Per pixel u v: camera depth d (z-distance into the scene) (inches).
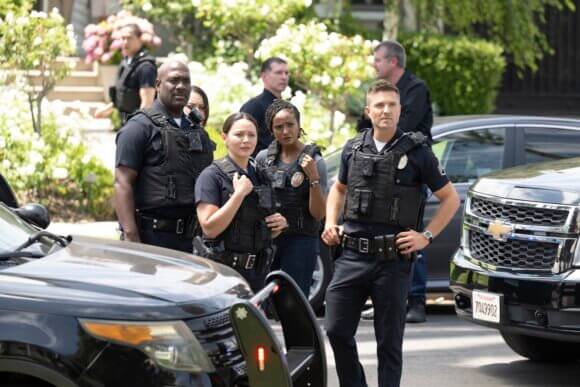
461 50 1440.7
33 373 386.9
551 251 580.4
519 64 1441.9
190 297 416.5
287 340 468.4
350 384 545.3
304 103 1034.7
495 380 619.5
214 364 406.6
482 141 797.2
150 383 390.9
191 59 1384.1
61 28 1087.6
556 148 799.7
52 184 1055.0
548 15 1684.3
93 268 432.8
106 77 1357.0
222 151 998.4
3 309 390.6
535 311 577.6
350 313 539.5
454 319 789.9
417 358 670.5
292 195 597.6
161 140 592.4
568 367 652.1
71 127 1087.0
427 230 532.7
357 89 1205.7
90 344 389.4
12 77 1077.8
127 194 593.3
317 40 1092.5
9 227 478.9
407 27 1514.5
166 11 1396.4
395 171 527.8
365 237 530.3
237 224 546.9
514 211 598.5
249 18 1248.2
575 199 577.9
